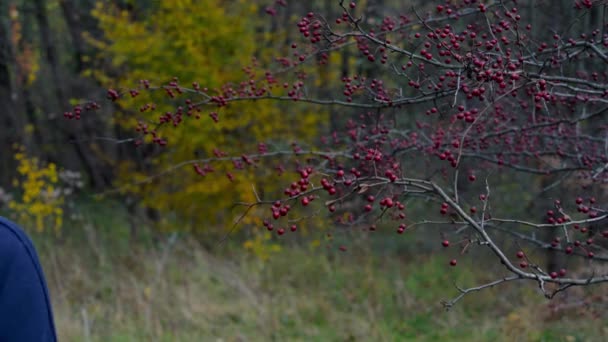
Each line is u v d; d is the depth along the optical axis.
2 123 10.02
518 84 2.63
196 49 6.77
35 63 9.72
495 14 2.76
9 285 1.29
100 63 8.93
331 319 6.27
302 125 6.89
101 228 8.55
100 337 5.62
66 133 10.15
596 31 2.68
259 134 6.82
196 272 7.08
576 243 2.65
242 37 7.21
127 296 6.42
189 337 5.70
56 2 10.41
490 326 5.89
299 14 9.09
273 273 7.39
